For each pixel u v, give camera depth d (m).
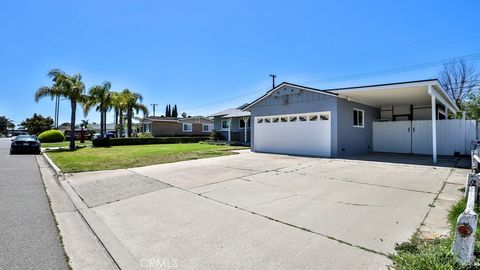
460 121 12.27
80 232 4.06
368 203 4.92
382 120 16.06
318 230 3.72
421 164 9.63
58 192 6.68
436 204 4.77
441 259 2.55
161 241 3.56
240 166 9.71
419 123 13.27
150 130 37.50
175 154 14.35
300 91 13.37
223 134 27.66
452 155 12.40
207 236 3.65
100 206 5.42
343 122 12.40
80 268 2.94
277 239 3.47
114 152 16.53
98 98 26.14
